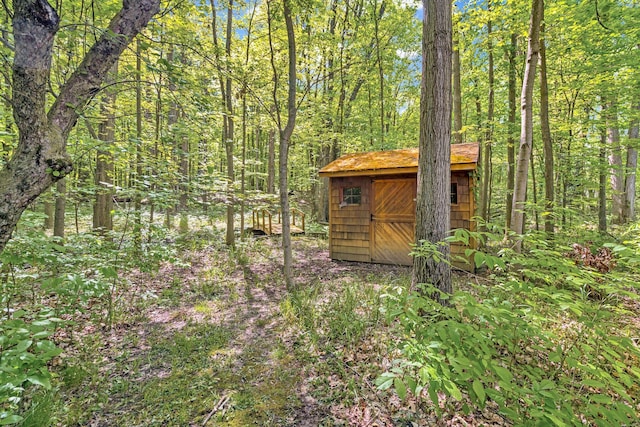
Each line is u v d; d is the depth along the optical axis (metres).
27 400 2.53
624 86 7.63
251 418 2.46
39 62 1.69
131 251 4.61
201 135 5.62
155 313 4.45
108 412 2.52
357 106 14.66
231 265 6.80
